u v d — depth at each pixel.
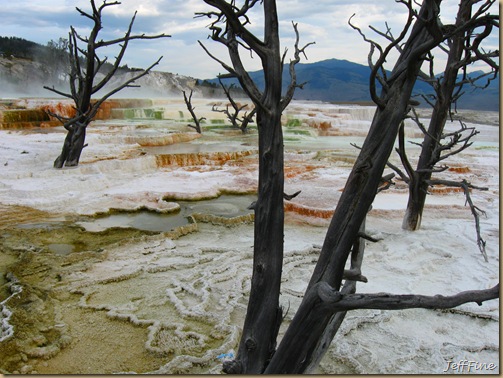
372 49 3.12
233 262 5.71
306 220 7.32
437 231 6.87
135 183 9.31
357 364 3.72
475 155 13.05
